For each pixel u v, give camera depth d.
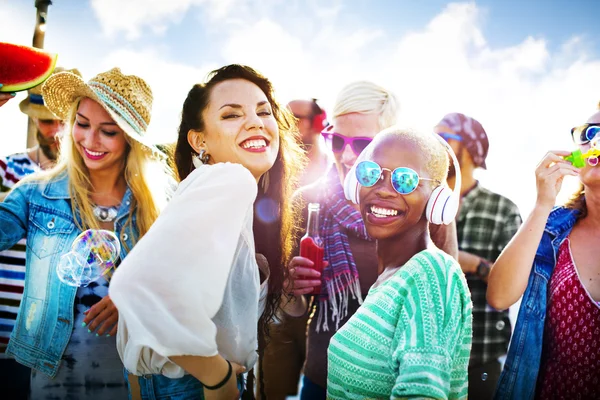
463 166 3.19
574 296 2.34
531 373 2.40
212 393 1.54
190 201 1.50
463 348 1.55
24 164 3.02
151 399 1.74
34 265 2.28
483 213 3.12
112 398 2.25
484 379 2.97
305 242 2.48
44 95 2.39
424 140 1.68
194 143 2.04
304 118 3.27
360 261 2.63
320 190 2.81
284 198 2.35
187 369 1.52
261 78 2.10
